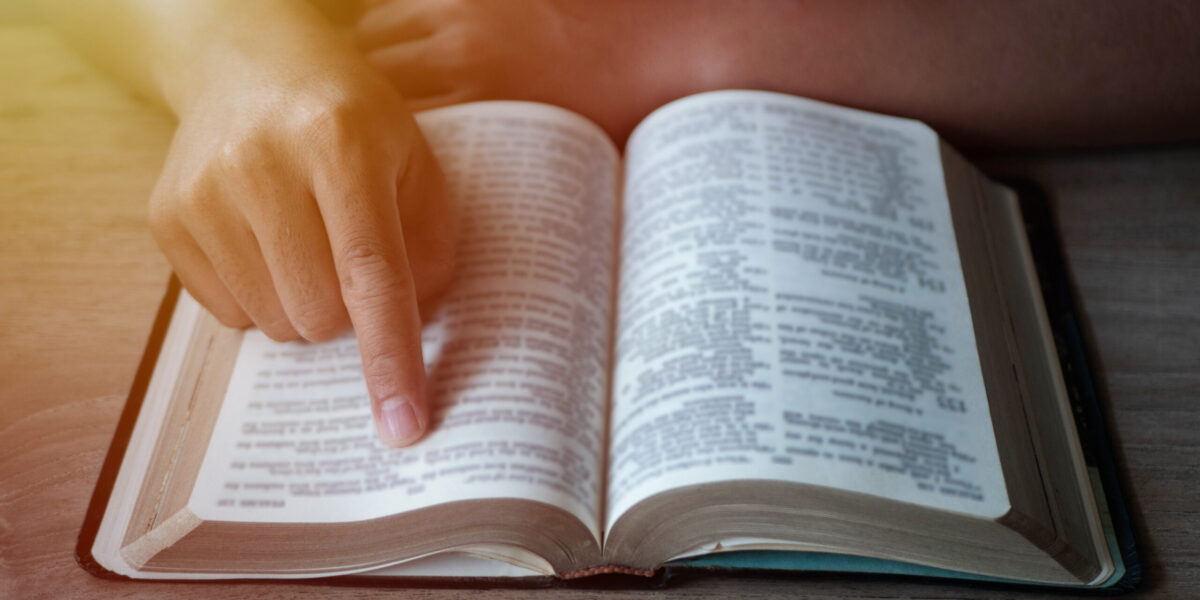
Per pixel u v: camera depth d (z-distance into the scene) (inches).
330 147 18.4
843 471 17.4
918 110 22.0
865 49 21.7
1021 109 21.8
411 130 19.7
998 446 17.8
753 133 20.8
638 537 17.8
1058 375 19.4
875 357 18.4
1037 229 21.3
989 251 20.1
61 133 23.4
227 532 17.8
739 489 17.4
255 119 18.7
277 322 19.2
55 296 21.0
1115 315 20.3
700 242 19.6
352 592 18.0
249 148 18.4
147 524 18.1
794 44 21.9
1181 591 17.7
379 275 18.0
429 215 19.6
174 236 18.8
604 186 21.2
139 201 22.4
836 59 21.8
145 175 22.7
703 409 18.0
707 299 18.9
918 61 21.7
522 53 22.3
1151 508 18.5
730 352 18.4
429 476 17.8
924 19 21.6
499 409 18.3
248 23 20.6
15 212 22.2
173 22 21.0
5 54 24.9
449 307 19.4
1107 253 21.0
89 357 20.3
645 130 21.6
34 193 22.4
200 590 18.0
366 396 18.7
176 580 18.0
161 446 18.9
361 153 18.5
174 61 20.9
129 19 21.6
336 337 19.4
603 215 20.8
